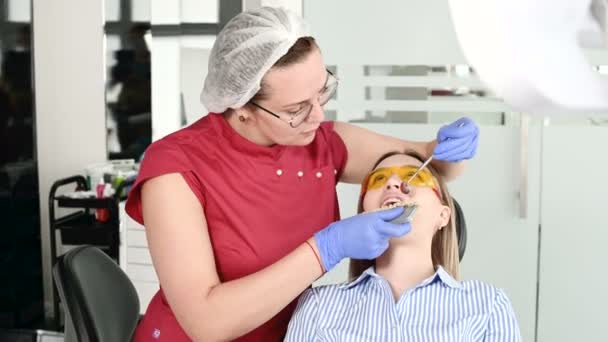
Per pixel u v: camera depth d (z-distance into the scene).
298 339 1.39
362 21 2.73
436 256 1.50
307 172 1.38
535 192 2.76
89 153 3.65
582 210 2.75
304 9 2.76
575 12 0.32
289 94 1.16
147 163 1.25
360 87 2.76
